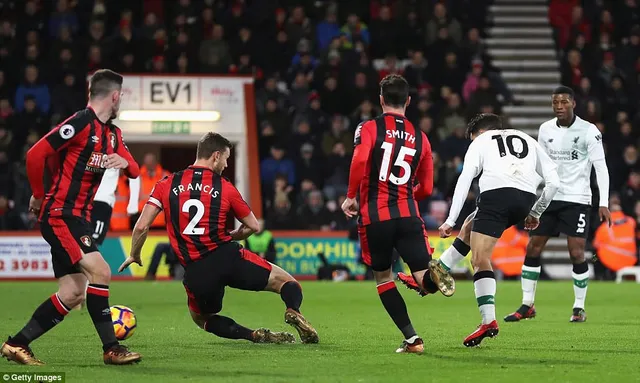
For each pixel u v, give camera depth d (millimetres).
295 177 63469
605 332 27891
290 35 70938
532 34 79812
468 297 42312
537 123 73875
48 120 64062
